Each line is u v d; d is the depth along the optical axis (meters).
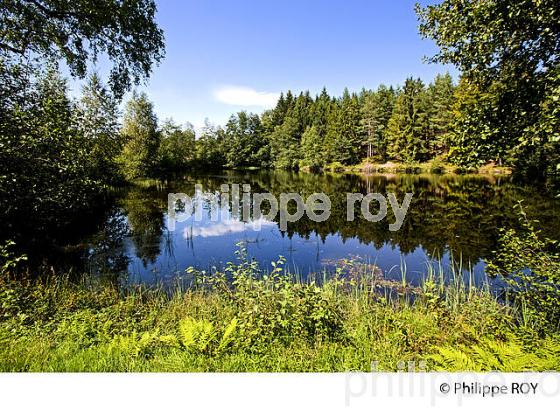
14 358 2.73
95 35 7.72
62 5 6.91
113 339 3.26
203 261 8.13
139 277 6.86
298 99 68.00
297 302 3.59
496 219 11.94
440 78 44.34
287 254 8.69
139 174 29.36
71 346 3.11
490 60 4.45
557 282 3.66
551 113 3.51
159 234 10.95
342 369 2.73
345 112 48.62
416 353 2.96
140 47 8.18
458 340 3.20
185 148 46.59
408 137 39.66
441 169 35.75
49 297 4.58
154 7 8.13
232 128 57.94
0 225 7.12
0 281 4.39
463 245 9.12
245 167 57.53
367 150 47.81
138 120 28.47
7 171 6.47
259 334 3.21
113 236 10.56
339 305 3.98
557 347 2.56
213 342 3.09
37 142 6.85
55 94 9.13
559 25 3.65
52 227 9.10
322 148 47.00
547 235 8.91
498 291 5.32
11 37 6.97
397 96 51.25
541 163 4.60
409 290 5.60
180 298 4.94
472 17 4.20
